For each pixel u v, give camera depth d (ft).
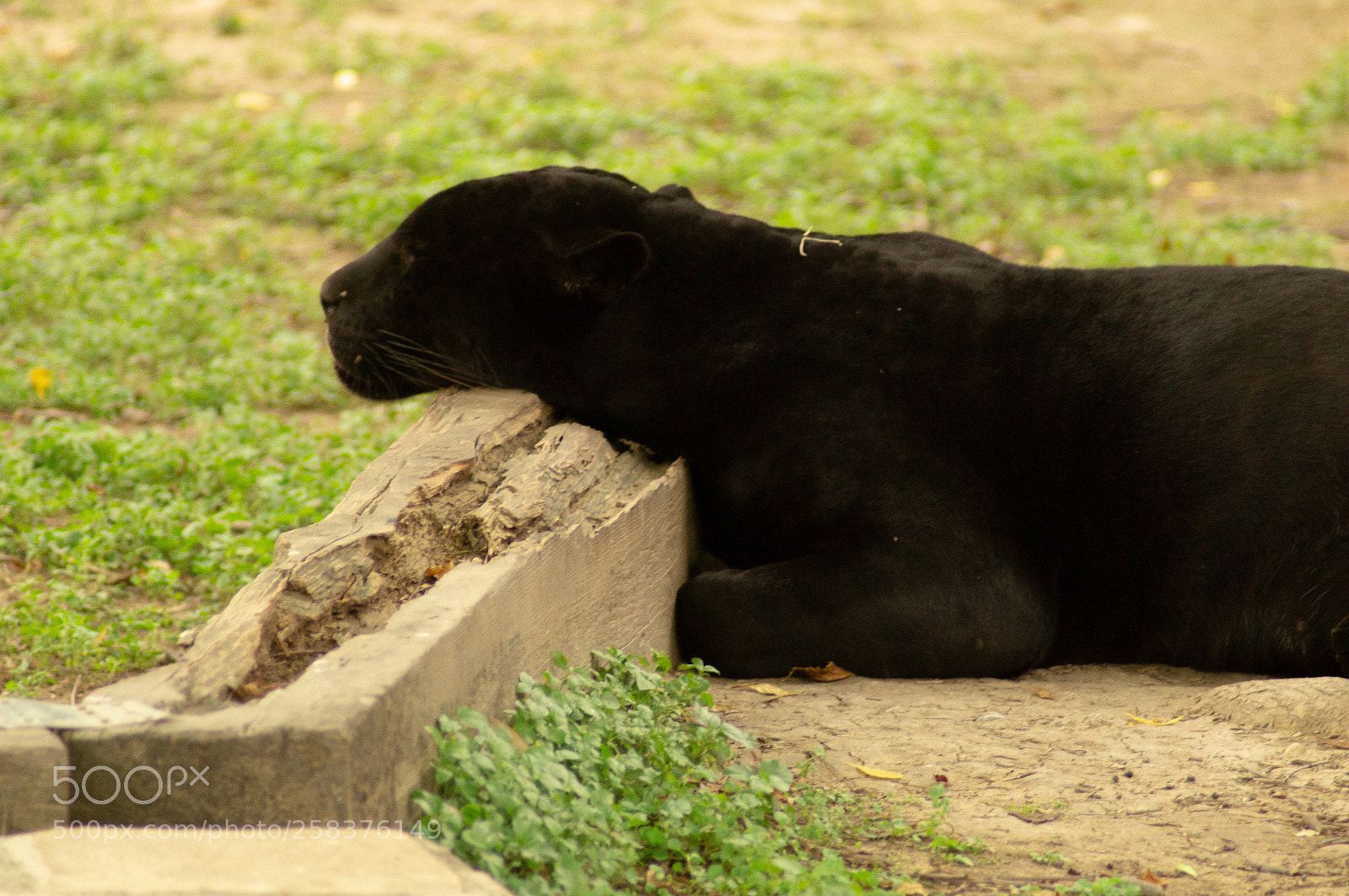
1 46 104.68
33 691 31.50
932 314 36.45
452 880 18.04
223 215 77.25
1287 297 36.09
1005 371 35.86
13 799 19.06
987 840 25.35
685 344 36.45
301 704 20.04
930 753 29.27
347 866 18.10
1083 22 130.82
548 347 37.35
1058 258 69.82
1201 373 35.27
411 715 21.42
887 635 34.06
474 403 36.55
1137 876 24.14
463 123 90.38
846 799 26.58
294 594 24.79
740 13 126.41
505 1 127.24
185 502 43.45
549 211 37.68
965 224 73.56
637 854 22.95
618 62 110.11
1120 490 35.19
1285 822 26.18
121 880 17.42
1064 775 28.19
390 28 118.73
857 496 34.83
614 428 37.42
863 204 80.48
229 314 62.18
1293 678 34.91
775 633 34.35
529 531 29.22
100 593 37.06
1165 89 112.47
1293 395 34.65
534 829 20.95
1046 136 93.45
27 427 49.29
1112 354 35.81
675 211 37.76
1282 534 34.24
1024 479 35.40
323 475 44.88
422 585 27.22
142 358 56.90
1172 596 35.35
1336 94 105.19
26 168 79.87
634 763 24.41
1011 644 34.50
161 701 20.88
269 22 116.57
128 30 107.45
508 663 25.58
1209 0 138.31
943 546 34.32
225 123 87.35
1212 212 82.99
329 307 39.96
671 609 35.53
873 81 108.17
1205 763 28.73
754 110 95.25
